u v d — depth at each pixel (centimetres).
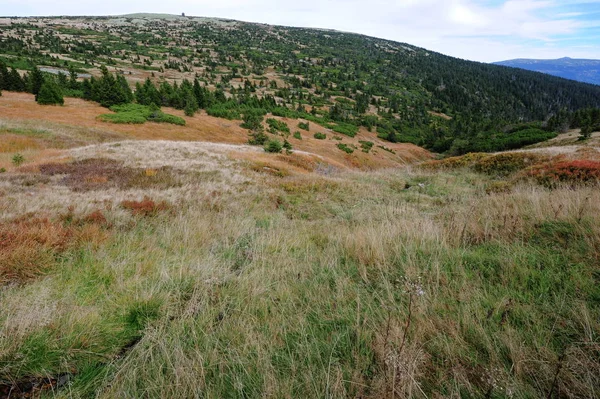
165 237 484
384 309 244
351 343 215
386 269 321
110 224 550
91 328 233
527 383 168
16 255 327
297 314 253
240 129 5653
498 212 486
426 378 180
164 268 341
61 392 189
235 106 7256
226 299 285
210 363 199
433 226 463
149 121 4538
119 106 4978
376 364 194
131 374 194
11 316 234
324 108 11538
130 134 3741
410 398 159
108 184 1123
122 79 6266
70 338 220
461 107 15675
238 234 529
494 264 312
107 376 201
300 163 2600
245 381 188
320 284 307
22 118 3416
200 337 231
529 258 309
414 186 1414
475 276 294
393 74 19862
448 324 217
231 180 1349
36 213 573
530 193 611
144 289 297
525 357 182
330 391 177
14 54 10569
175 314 265
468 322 214
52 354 208
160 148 2119
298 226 646
